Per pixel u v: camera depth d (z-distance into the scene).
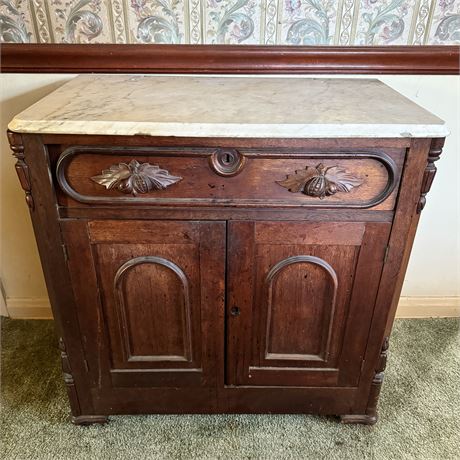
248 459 1.10
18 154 0.83
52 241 0.92
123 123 0.80
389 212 0.90
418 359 1.41
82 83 1.09
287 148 0.83
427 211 1.43
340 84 1.13
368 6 1.14
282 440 1.15
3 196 1.37
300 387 1.13
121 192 0.86
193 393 1.13
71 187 0.86
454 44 1.19
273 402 1.15
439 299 1.57
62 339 1.05
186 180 0.86
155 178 0.85
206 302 1.00
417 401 1.26
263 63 1.18
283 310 1.02
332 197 0.88
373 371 1.10
